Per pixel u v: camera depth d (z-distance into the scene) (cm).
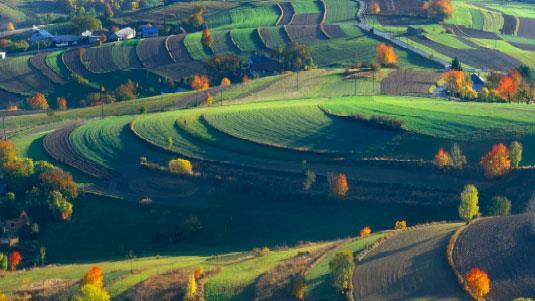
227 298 15550
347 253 15138
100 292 15800
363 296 14325
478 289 13725
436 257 15638
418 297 14038
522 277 14412
